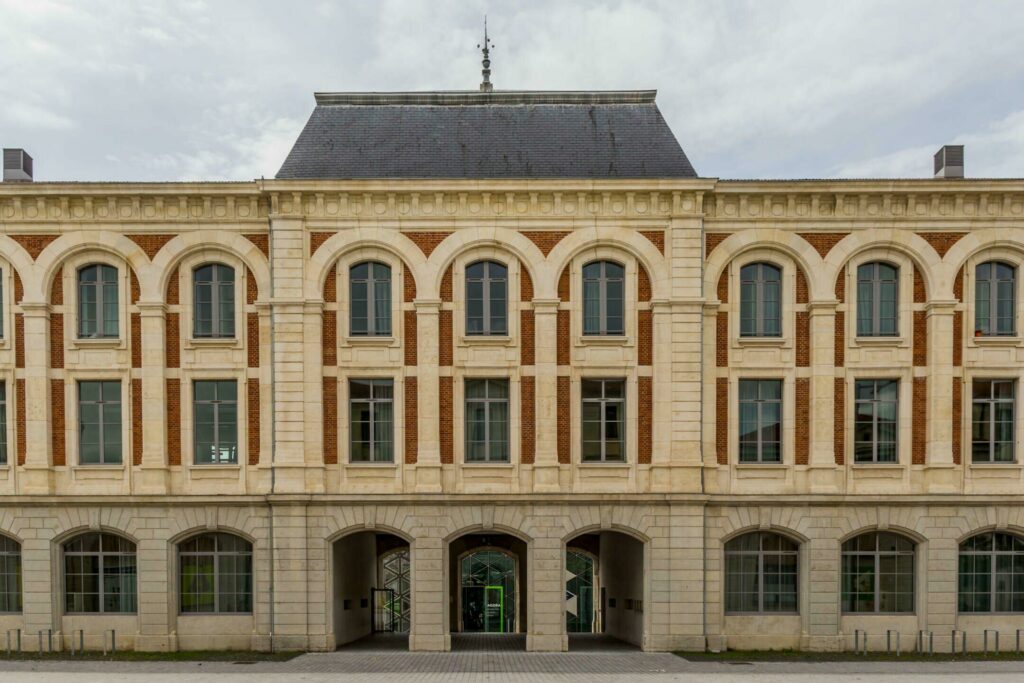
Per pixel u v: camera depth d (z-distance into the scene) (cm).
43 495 2177
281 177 2306
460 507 2167
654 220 2223
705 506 2172
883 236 2228
